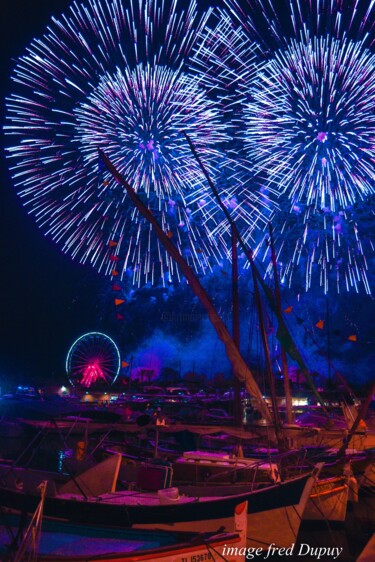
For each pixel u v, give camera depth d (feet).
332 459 54.95
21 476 47.78
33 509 40.65
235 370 50.62
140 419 55.21
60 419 56.59
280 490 40.81
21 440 79.61
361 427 64.69
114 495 43.45
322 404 61.57
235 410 59.67
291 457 54.70
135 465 56.03
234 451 59.57
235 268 67.31
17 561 29.30
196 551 31.86
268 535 40.88
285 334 59.47
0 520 38.50
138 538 36.94
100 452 61.05
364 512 52.60
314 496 47.11
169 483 45.57
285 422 75.82
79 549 34.32
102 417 53.42
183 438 63.16
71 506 40.55
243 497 40.60
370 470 54.08
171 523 39.75
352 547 47.57
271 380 61.82
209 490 45.83
